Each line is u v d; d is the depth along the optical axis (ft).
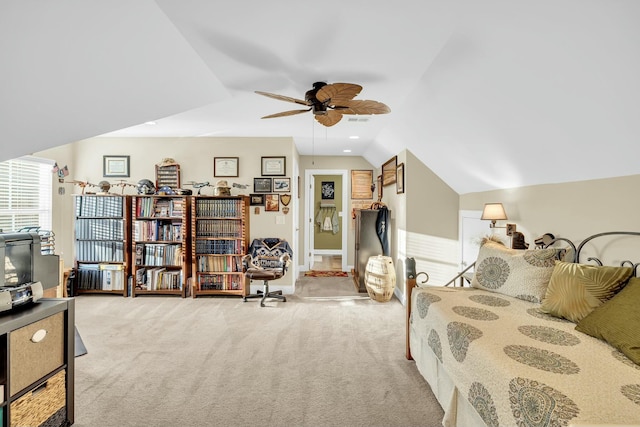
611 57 4.58
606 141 5.93
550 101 6.07
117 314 12.02
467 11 5.17
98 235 14.16
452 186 13.28
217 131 13.96
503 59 5.90
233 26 5.68
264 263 14.48
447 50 6.51
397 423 6.11
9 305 5.12
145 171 15.12
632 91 4.78
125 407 6.52
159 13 5.21
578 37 4.66
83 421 6.09
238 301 13.82
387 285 13.71
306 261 20.72
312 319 11.66
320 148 17.89
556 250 7.26
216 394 6.98
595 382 3.99
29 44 4.48
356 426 6.02
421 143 11.89
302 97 9.43
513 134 7.73
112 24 4.92
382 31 5.85
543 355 4.69
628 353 4.53
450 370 5.70
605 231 6.70
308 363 8.36
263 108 10.57
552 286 6.46
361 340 9.82
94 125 6.92
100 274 14.30
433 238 13.43
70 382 5.96
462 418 5.60
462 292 7.82
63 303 5.80
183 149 15.16
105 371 7.91
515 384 4.07
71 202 14.90
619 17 4.06
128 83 6.26
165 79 6.78
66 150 14.61
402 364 8.33
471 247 12.46
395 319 11.69
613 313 5.11
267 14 5.32
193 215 14.19
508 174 9.58
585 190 7.22
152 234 14.25
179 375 7.74
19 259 5.70
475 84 7.03
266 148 15.20
